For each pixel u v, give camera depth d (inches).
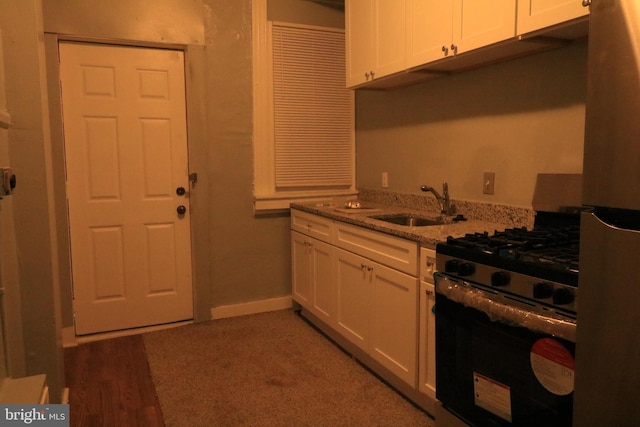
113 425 84.2
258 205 139.5
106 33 119.3
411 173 124.5
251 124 137.6
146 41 123.7
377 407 89.4
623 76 36.7
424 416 86.1
